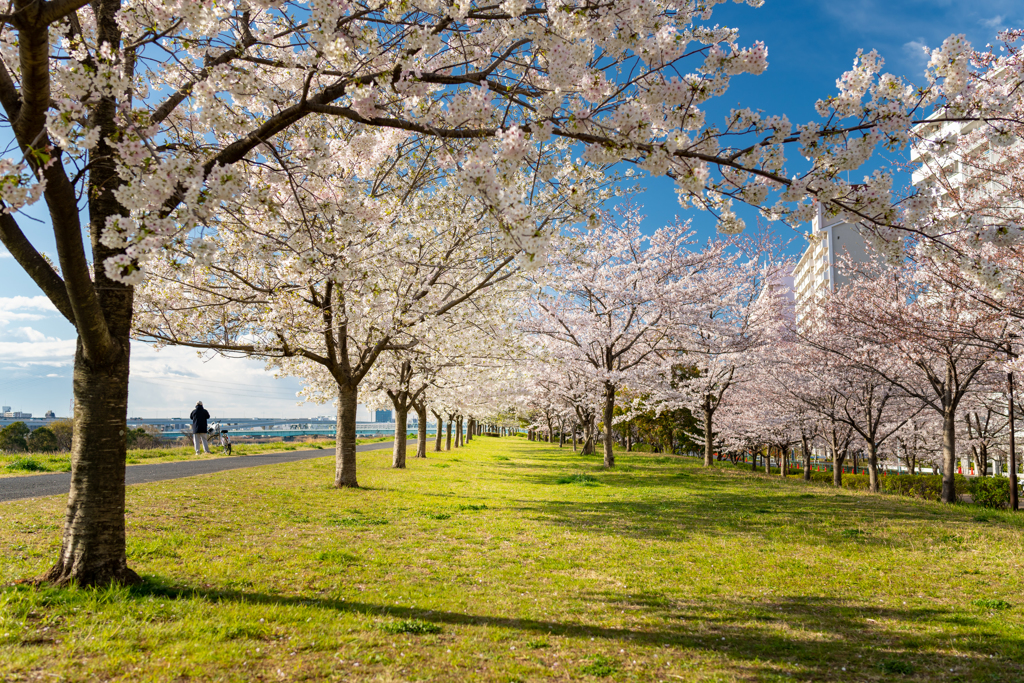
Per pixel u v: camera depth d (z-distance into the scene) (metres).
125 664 4.09
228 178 4.32
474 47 6.52
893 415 22.92
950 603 6.70
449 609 5.96
